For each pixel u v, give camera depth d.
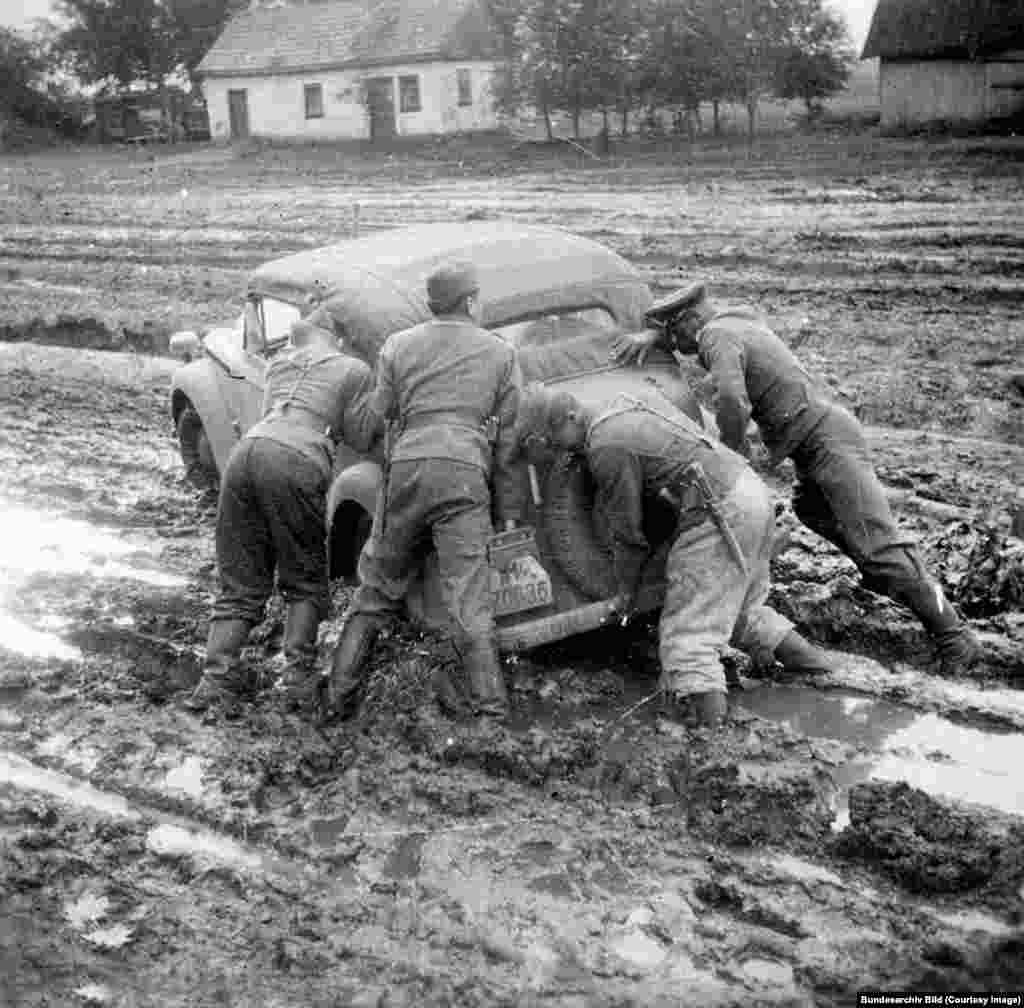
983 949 4.14
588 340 6.29
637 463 5.38
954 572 6.63
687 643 5.44
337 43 39.22
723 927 4.34
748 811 4.90
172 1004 4.11
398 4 39.44
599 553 5.66
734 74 29.67
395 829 4.98
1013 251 14.70
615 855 4.75
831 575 6.76
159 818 5.16
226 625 6.01
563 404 5.48
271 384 6.10
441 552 5.52
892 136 29.66
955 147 25.56
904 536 5.90
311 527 5.93
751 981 4.08
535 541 5.63
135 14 46.12
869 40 31.28
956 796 5.00
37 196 26.52
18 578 7.52
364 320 6.12
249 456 5.82
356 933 4.39
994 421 9.34
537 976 4.14
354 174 28.89
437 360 5.52
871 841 4.64
